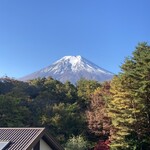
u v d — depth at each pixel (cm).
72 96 5997
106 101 5028
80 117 5297
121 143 4097
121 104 4172
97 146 4653
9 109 4916
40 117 5166
